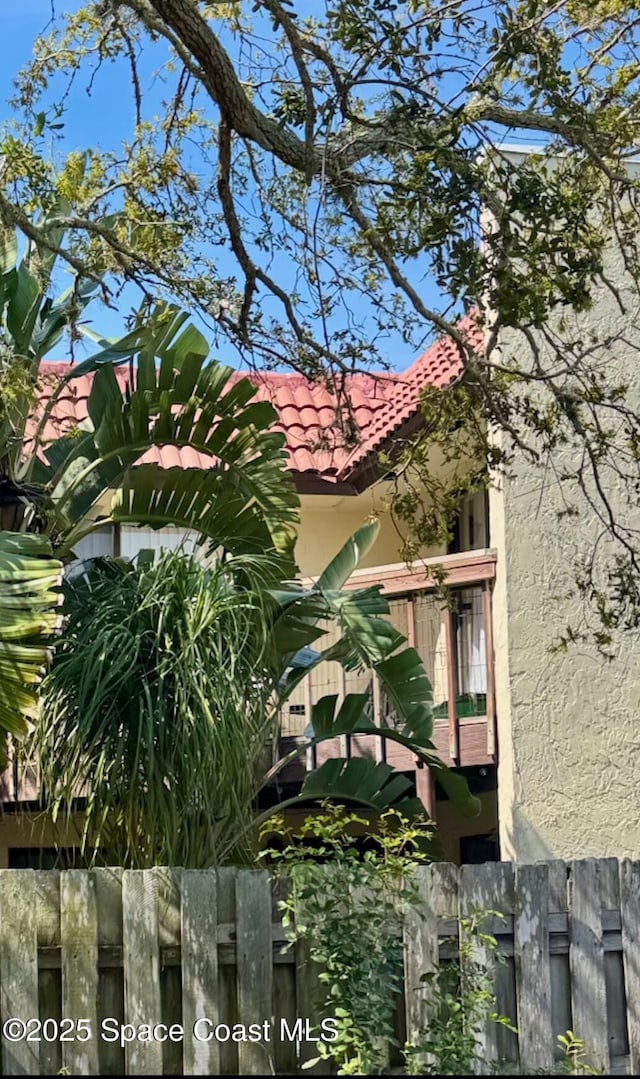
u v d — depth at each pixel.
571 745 11.22
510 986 6.45
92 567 9.05
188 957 5.95
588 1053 6.51
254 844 8.18
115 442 9.29
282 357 7.98
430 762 9.93
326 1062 6.04
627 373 11.60
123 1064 5.82
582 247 7.71
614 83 7.52
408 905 6.10
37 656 7.41
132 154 8.24
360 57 7.26
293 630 8.99
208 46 6.88
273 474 9.45
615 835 11.15
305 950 6.12
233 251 7.63
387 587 11.91
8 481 9.43
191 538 12.83
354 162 7.54
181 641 7.40
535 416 8.03
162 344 9.05
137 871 5.95
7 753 7.70
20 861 12.00
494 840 12.67
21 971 5.70
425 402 8.01
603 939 6.69
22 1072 5.64
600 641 8.86
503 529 11.39
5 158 7.86
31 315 9.41
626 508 11.53
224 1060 5.94
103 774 7.32
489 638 11.38
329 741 11.98
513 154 10.11
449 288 6.93
